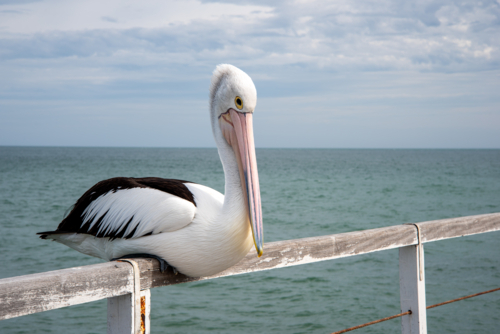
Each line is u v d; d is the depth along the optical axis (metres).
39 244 15.91
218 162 112.62
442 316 8.44
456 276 11.42
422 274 2.92
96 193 2.67
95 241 2.63
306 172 72.69
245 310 9.25
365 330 8.00
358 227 21.36
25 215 24.00
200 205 2.27
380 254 13.76
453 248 14.65
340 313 8.96
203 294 10.34
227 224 2.22
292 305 9.51
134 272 1.94
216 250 2.20
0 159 118.88
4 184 42.94
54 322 8.47
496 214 3.40
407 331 2.96
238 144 2.46
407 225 2.89
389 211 27.38
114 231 2.38
